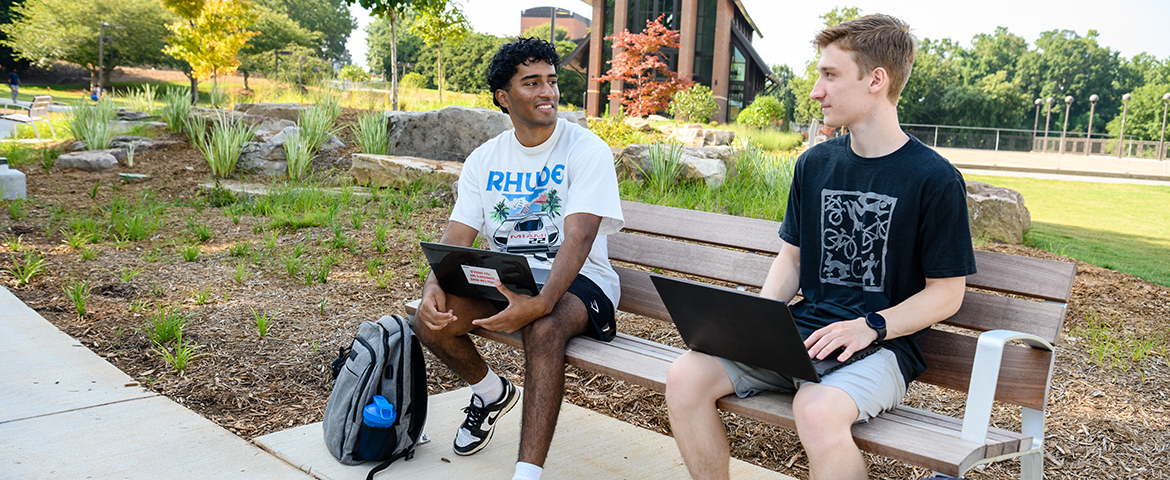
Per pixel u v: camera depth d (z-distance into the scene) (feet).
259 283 14.35
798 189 7.21
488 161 8.66
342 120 33.30
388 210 20.94
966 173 60.59
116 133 33.19
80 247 16.66
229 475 7.52
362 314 12.74
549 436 6.91
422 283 14.61
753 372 6.50
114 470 7.48
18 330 11.43
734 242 9.10
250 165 26.99
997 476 8.09
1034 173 68.64
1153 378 10.44
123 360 10.61
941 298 6.19
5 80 187.42
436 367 10.96
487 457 8.18
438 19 48.01
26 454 7.70
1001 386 6.55
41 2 157.28
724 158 27.50
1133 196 43.24
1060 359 11.14
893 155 6.40
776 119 83.35
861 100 6.36
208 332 11.60
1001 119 240.73
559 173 8.18
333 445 7.82
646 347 7.74
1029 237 22.98
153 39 168.45
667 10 105.50
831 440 5.55
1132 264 20.21
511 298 7.01
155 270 14.98
